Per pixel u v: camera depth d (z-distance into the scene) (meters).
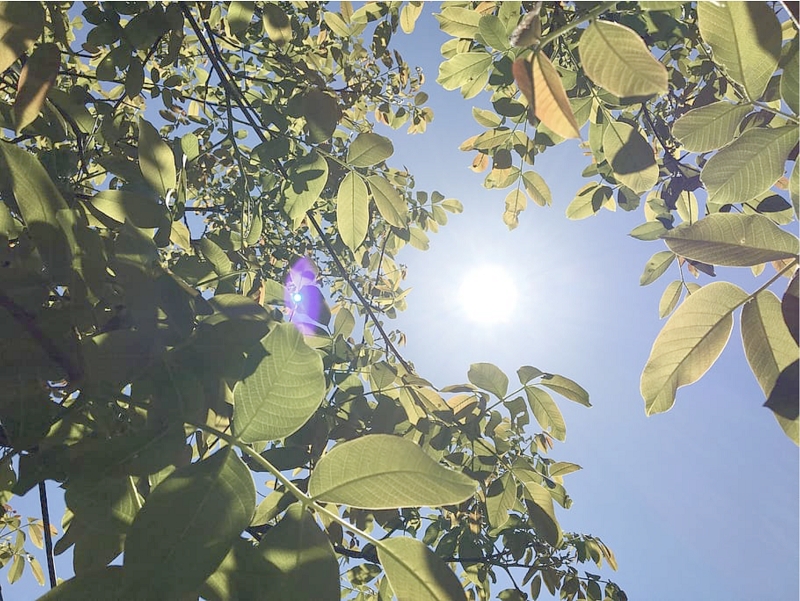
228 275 0.65
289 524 0.41
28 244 0.50
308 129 0.93
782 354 0.47
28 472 0.42
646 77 0.37
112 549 0.46
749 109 0.50
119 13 1.05
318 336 0.87
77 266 0.47
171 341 0.46
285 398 0.43
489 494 0.96
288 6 1.53
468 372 1.01
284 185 0.96
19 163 0.46
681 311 0.50
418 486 0.41
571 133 0.35
